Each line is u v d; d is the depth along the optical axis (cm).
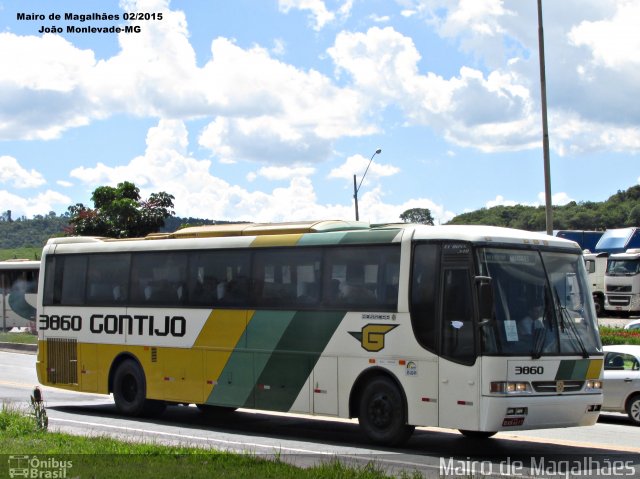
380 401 1445
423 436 1606
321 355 1526
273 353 1595
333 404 1503
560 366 1373
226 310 1678
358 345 1476
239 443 1474
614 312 4925
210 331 1698
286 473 1069
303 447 1437
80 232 4891
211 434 1595
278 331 1591
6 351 3681
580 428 1759
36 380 2552
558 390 1368
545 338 1374
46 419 1455
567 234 5453
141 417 1844
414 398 1398
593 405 1402
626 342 2936
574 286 1447
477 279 1330
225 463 1131
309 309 1554
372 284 1477
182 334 1748
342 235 1538
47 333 2008
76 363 1947
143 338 1819
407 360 1412
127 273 1869
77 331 1950
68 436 1359
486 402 1316
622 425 1828
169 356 1769
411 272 1430
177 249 1784
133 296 1850
